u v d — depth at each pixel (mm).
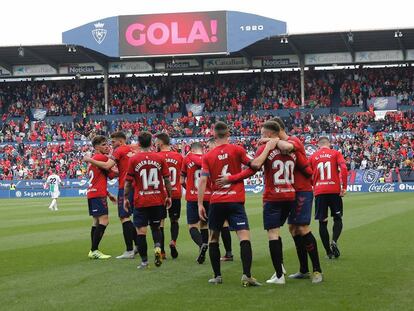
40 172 57531
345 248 15539
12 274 12477
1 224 25125
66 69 64438
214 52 56531
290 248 15719
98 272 12547
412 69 63250
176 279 11625
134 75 68125
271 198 10891
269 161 10883
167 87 66312
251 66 62938
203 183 11047
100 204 14680
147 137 12828
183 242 17703
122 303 9555
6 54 61500
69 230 22219
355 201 36250
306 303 9383
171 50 56969
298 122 59219
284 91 64000
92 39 57312
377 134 55969
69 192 56156
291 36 55875
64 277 12008
